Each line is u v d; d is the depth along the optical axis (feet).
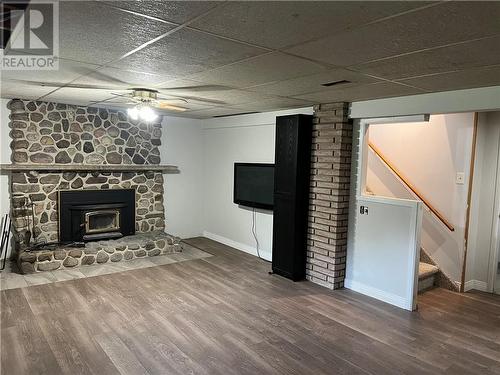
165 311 11.71
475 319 11.78
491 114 14.15
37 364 8.57
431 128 15.16
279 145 15.25
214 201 21.77
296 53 7.52
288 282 14.83
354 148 13.91
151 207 20.11
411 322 11.43
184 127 21.56
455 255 14.43
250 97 13.03
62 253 15.62
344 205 14.07
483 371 8.84
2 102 15.85
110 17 5.78
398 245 12.66
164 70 9.26
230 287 14.07
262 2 5.10
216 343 9.78
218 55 7.82
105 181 18.42
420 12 5.28
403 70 8.57
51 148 16.87
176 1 5.11
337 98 12.69
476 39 6.34
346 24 5.86
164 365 8.68
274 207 15.65
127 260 17.21
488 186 14.30
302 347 9.71
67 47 7.44
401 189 16.29
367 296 13.56
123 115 18.97
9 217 16.49
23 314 11.19
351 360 9.15
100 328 10.43
